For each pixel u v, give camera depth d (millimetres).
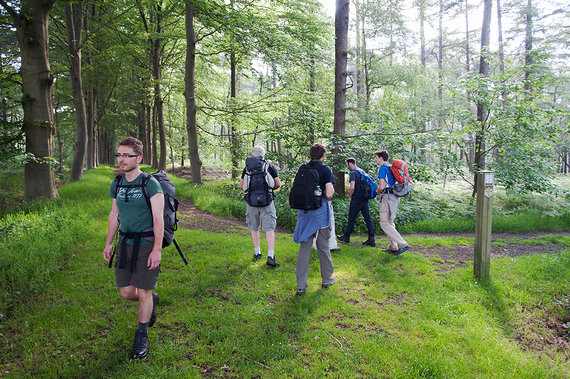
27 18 8055
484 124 9734
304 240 3551
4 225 5418
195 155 13453
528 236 7328
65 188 11258
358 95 15547
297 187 3607
